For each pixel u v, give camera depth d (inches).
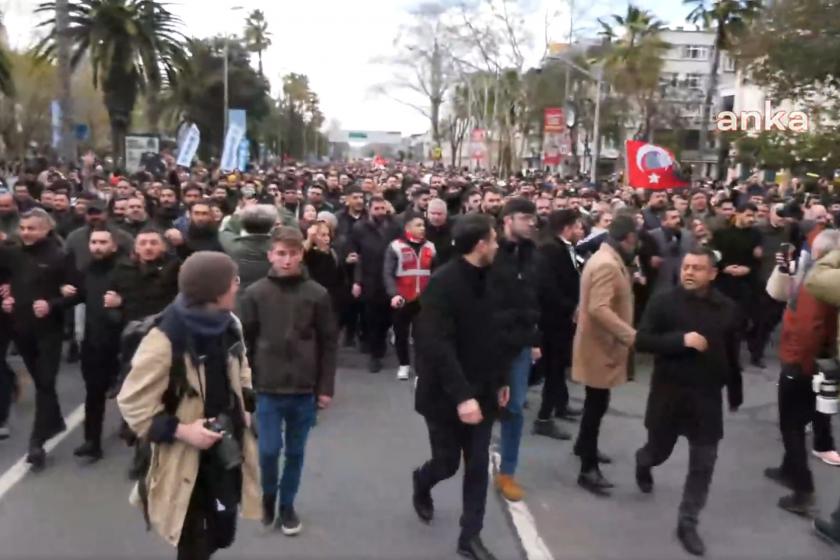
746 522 228.2
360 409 327.6
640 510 233.5
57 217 438.0
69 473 250.7
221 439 141.6
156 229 260.7
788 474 240.1
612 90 2026.3
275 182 756.6
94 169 888.3
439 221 374.9
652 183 622.8
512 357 198.2
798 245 395.9
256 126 2265.0
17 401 325.1
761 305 399.5
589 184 1069.8
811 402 234.4
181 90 1920.5
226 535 150.8
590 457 247.1
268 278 209.3
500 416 214.1
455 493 242.2
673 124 2070.6
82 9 1114.7
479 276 193.0
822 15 845.2
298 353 206.1
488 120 2343.8
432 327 189.9
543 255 292.5
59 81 754.8
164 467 142.0
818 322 225.9
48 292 256.4
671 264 392.8
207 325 142.1
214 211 356.8
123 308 252.5
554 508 233.9
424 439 291.3
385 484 248.4
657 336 210.2
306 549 203.6
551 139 1950.1
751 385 375.6
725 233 393.1
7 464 258.5
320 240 341.7
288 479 211.9
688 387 210.7
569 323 295.1
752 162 1131.3
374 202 396.8
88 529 211.8
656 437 223.0
